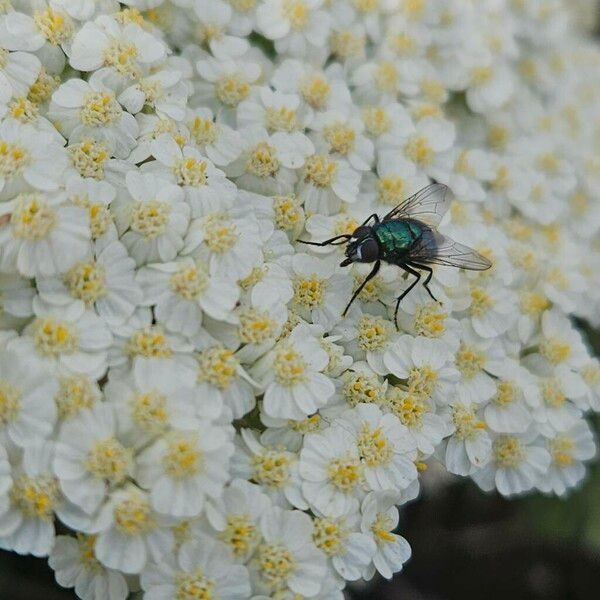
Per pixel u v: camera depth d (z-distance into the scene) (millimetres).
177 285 96
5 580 122
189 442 91
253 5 119
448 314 109
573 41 157
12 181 95
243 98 114
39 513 90
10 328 93
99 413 91
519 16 142
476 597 140
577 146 141
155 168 102
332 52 124
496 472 110
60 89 103
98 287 95
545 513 134
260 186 110
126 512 89
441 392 105
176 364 94
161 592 91
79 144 101
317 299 104
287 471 97
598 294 128
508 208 127
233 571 92
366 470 99
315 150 115
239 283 100
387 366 104
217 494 91
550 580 141
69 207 94
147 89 106
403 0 127
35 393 90
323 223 108
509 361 113
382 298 108
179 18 116
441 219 112
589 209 135
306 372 99
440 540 140
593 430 134
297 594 94
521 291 118
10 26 104
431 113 123
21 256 93
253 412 100
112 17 108
